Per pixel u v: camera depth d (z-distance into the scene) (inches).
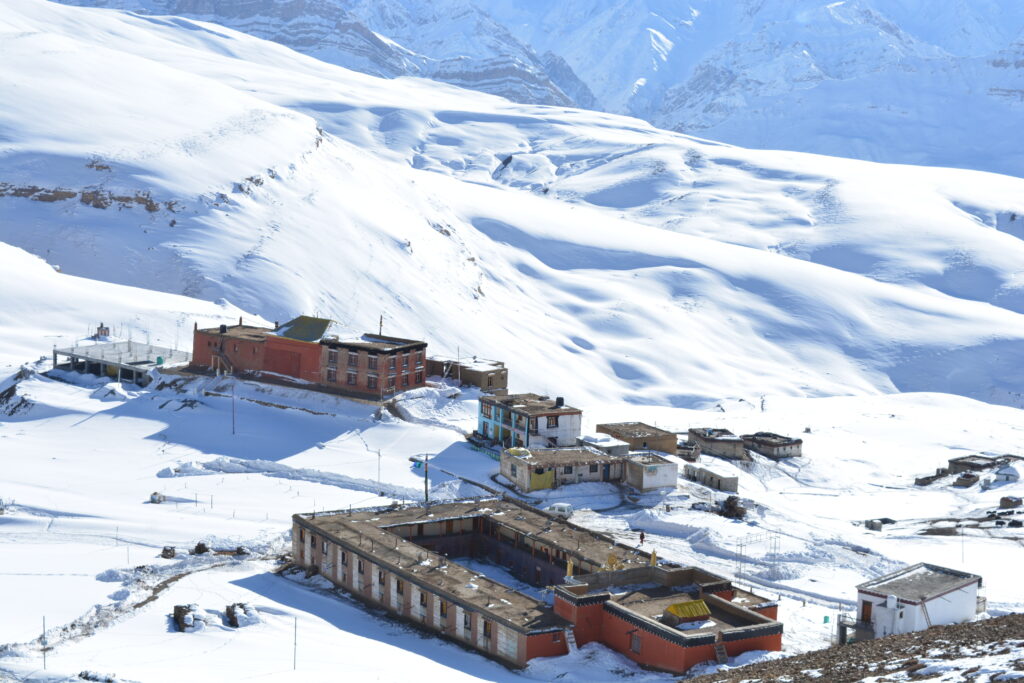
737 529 5506.9
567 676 3624.5
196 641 3816.4
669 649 3627.0
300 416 7224.4
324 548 4714.6
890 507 6732.3
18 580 4488.2
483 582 4239.7
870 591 3914.9
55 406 7303.2
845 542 5413.4
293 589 4557.1
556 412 6727.4
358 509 5167.3
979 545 5442.9
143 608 4192.9
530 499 5930.1
